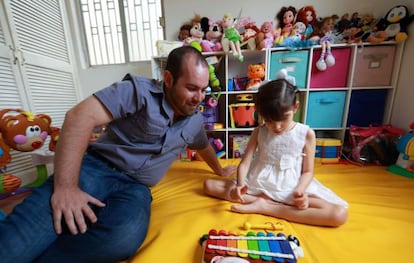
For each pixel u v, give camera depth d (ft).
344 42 4.58
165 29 5.49
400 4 4.67
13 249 1.59
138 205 2.20
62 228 1.85
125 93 2.18
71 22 6.19
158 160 2.62
